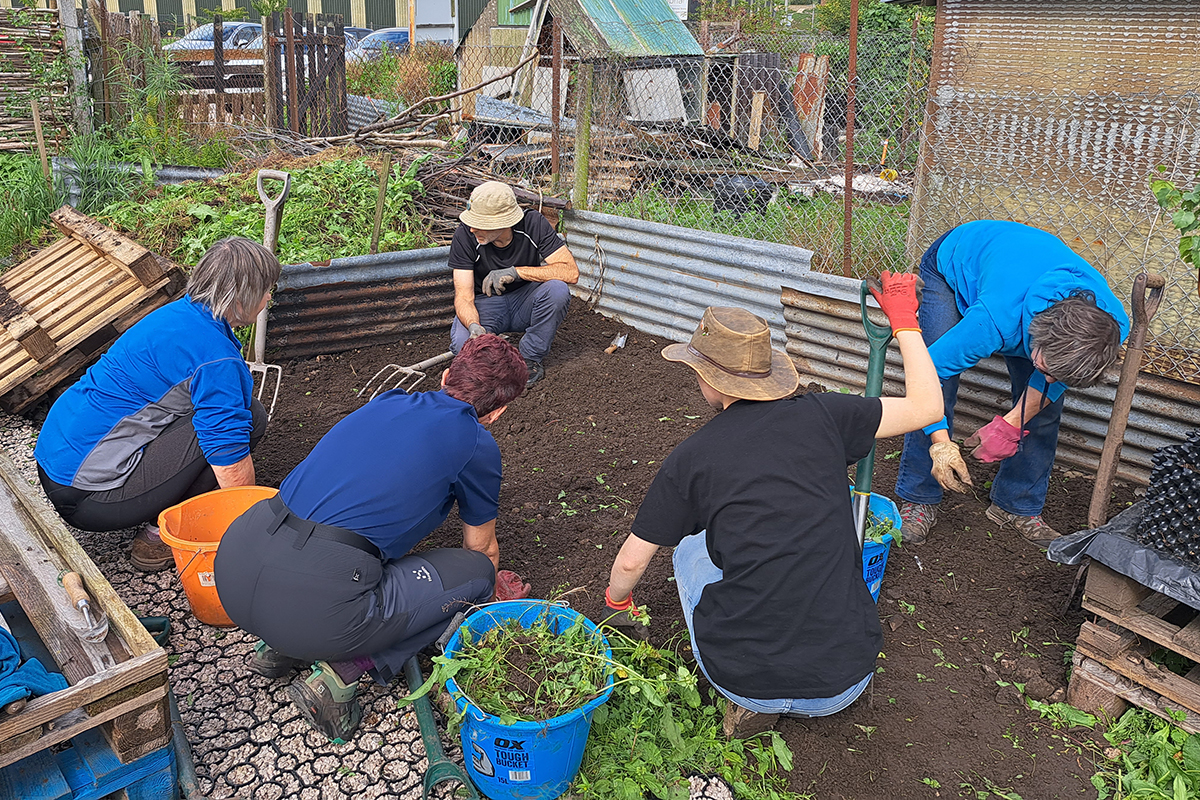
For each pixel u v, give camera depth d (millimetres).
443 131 9367
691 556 2699
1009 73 4320
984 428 3250
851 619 2270
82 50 8398
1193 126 3859
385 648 2570
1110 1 3967
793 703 2344
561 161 6391
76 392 3250
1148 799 2408
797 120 7477
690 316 5598
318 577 2385
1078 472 4176
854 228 5352
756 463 2273
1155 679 2531
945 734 2682
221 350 3145
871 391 2746
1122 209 4117
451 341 5191
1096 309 2766
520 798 2389
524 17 12398
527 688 2385
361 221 6164
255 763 2551
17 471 2988
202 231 5844
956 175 4574
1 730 1876
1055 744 2641
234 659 2969
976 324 3123
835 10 12391
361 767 2547
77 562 2436
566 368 5367
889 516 2979
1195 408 3713
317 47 10219
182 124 8797
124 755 2102
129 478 3236
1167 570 2416
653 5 9180
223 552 2523
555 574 3391
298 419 4688
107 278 4566
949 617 3184
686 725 2621
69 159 7609
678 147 7297
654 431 4586
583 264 6234
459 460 2607
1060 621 3137
